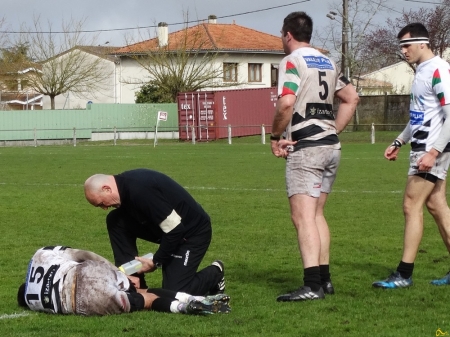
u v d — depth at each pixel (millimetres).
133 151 32656
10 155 30750
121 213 6246
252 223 11391
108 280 5684
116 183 5836
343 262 8180
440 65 6414
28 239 10164
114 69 65000
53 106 59625
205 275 6172
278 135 6125
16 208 13586
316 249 6160
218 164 23656
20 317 5695
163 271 6152
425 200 6676
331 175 6344
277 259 8438
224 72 60125
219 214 12383
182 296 5812
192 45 59625
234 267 7988
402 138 7000
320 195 6414
